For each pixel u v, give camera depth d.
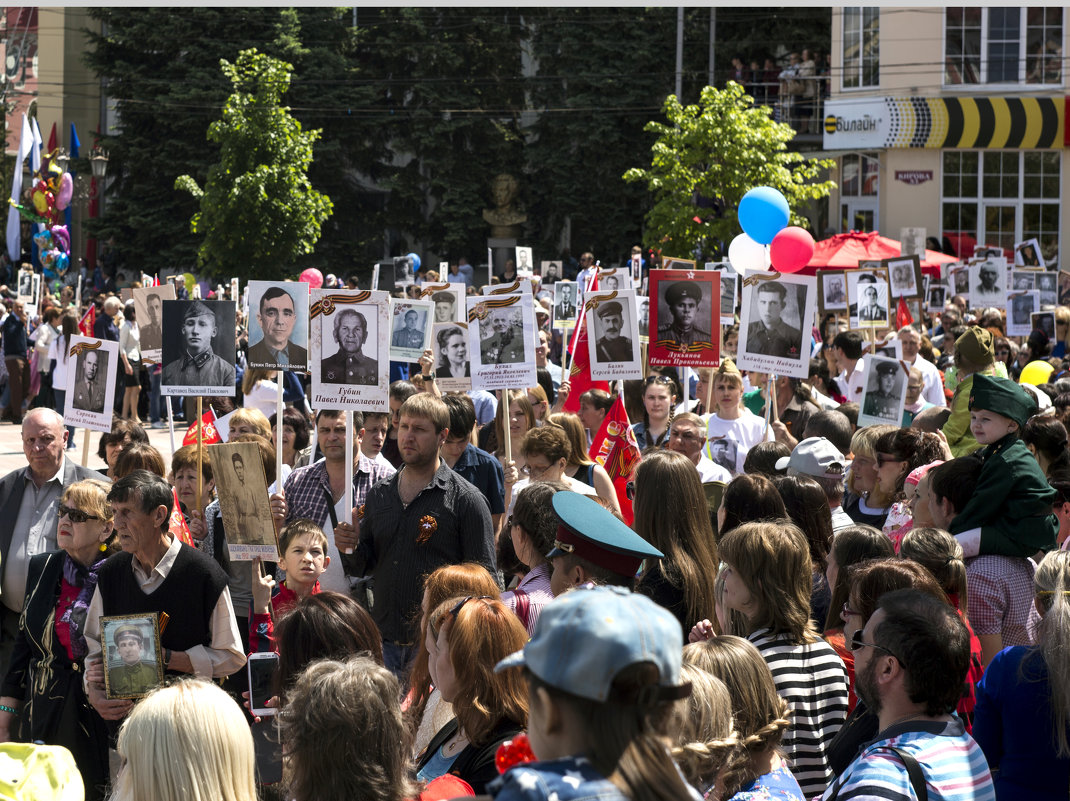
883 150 36.34
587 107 42.28
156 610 5.27
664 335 9.49
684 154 31.70
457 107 43.75
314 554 5.92
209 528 6.63
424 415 6.36
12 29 51.62
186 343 7.73
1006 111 34.97
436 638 3.88
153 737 3.30
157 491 5.26
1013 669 3.95
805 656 4.21
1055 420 6.48
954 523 5.47
